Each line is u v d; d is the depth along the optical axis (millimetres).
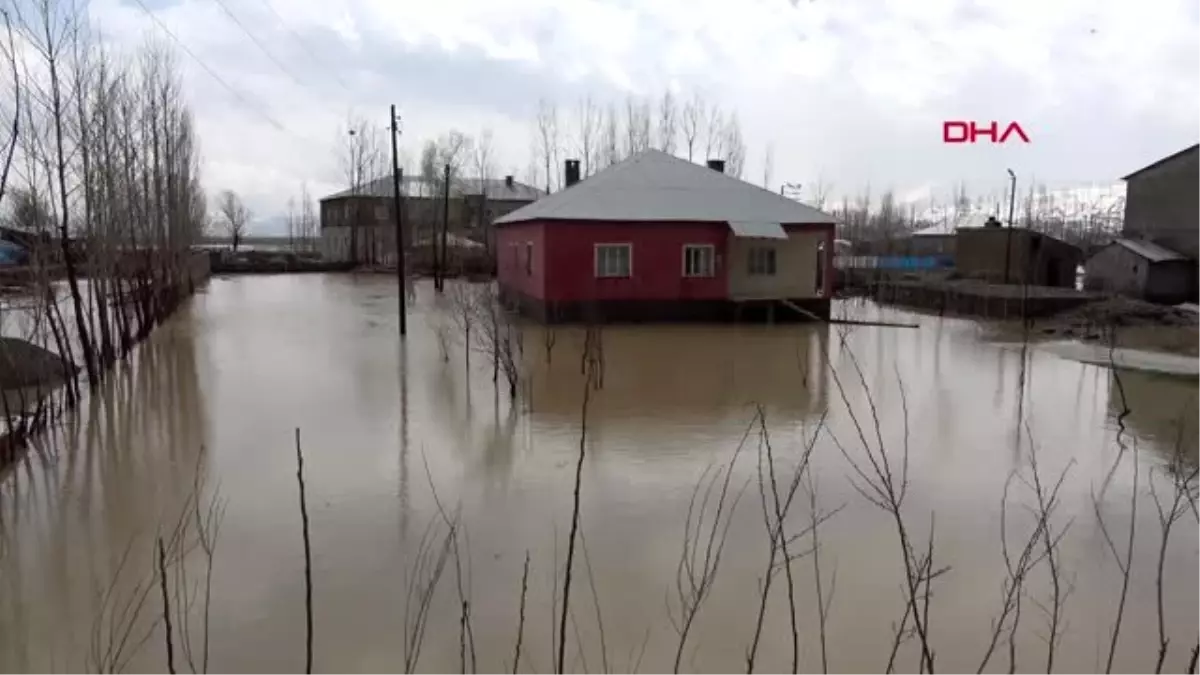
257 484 7797
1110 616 5387
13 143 9711
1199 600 5609
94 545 6371
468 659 4766
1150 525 6934
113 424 10172
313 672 4625
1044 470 8453
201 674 4570
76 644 4918
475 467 8336
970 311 23438
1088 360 15633
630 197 20750
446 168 38594
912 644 4996
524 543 6391
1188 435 9969
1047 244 30125
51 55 12766
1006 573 5969
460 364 14414
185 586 5641
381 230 46906
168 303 21641
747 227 19953
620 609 5375
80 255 15984
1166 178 26297
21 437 8961
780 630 5137
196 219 35188
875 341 18047
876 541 6516
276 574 5832
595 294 19922
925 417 10844
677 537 6539
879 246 39375
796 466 8422
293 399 11570
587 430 9844
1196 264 25109
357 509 7113
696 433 9758
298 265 41406
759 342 17594
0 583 5715
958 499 7543
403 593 5555
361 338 17656
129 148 18172
